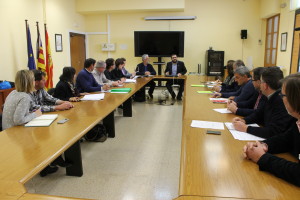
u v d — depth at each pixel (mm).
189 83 4852
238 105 2596
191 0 7566
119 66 5785
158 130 4004
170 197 2199
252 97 2564
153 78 5992
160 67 7805
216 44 7699
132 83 4887
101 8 7402
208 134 1813
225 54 7711
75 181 2459
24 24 5242
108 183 2422
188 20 7680
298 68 5281
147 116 4840
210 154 1473
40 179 2488
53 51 6324
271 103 1750
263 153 1328
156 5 7223
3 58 4695
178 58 7938
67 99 3352
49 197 1122
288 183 1150
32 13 5496
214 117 2285
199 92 3766
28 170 1325
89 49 8195
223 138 1729
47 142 1701
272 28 6824
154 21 7809
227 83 4145
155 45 7598
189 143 1645
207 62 7391
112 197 2197
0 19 4602
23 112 2080
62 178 2514
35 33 5605
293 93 1065
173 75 6230
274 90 1727
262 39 7457
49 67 5766
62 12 6703
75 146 2486
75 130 1948
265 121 1885
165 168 2725
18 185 1193
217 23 7594
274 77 1701
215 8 7527
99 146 3334
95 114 2447
